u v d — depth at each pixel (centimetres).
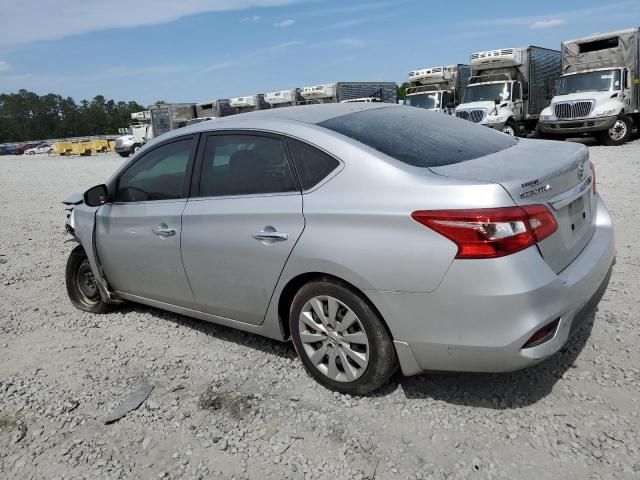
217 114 3177
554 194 281
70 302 535
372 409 306
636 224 621
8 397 357
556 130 1789
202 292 378
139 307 502
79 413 332
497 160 304
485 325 257
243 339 412
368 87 2995
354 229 287
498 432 277
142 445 296
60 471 281
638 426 271
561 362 333
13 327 479
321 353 323
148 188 411
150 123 3497
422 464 260
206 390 345
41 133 13812
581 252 307
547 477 245
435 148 318
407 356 286
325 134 317
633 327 369
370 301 290
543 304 256
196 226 365
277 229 319
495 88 1991
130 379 368
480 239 252
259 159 340
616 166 1127
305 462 270
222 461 277
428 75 2298
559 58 2294
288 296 336
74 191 1524
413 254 268
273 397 329
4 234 911
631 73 1750
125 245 425
